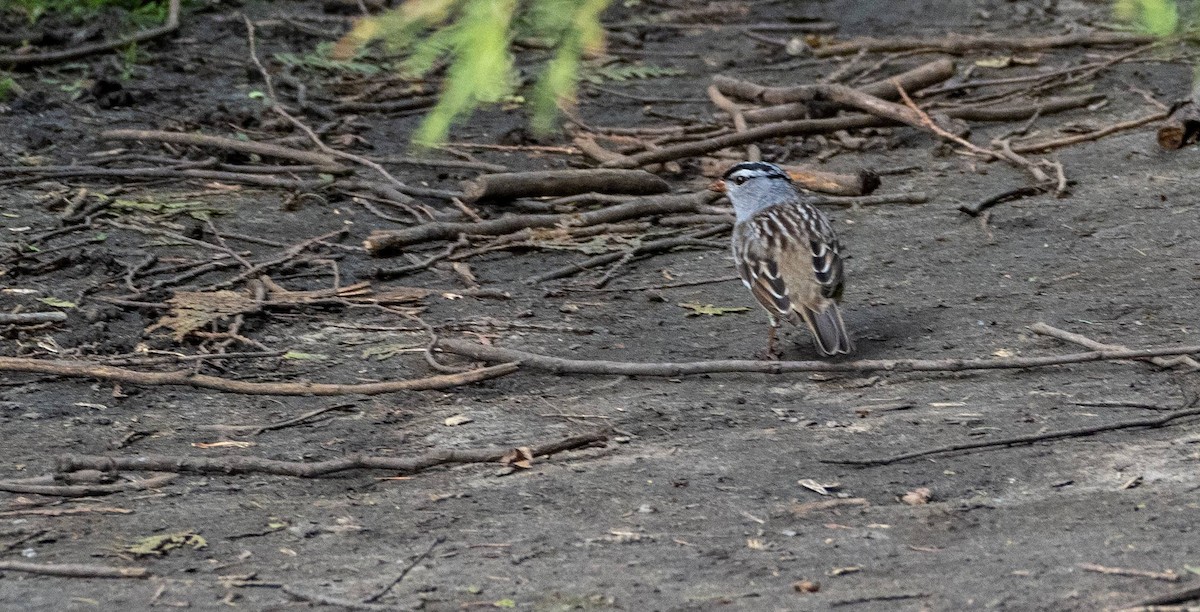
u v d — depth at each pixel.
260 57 21.47
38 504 8.86
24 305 12.53
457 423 10.35
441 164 17.30
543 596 7.42
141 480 9.25
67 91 19.17
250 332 12.34
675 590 7.45
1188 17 5.70
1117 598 7.02
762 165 12.27
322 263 14.08
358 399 10.88
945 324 12.27
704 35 23.92
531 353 11.80
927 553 7.82
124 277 13.38
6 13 21.94
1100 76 20.45
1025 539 7.93
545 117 5.33
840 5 25.50
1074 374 10.91
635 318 12.80
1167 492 8.50
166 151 17.41
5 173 16.11
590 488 9.05
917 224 15.22
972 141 18.19
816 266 11.10
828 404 10.58
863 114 18.27
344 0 23.92
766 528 8.32
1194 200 15.31
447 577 7.71
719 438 9.92
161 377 10.98
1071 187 16.05
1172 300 12.49
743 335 12.34
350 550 8.14
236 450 9.85
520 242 14.73
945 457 9.38
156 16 22.59
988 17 24.27
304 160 17.06
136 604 7.35
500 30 4.98
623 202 15.84
